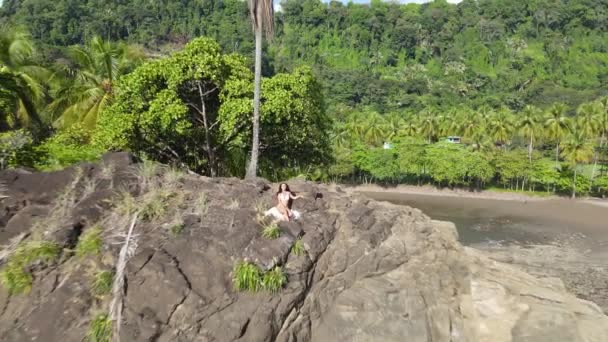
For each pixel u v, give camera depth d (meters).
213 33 158.50
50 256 8.51
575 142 63.66
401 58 185.62
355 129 82.94
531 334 9.39
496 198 64.38
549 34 183.62
